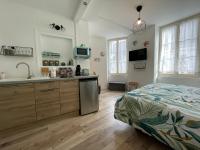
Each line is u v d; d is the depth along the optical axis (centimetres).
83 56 318
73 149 154
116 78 570
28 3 244
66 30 304
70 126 214
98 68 543
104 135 185
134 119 172
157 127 142
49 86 221
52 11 277
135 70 461
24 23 244
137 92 198
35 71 259
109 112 281
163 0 258
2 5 220
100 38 539
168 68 384
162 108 139
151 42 397
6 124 183
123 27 409
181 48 348
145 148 154
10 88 183
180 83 346
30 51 248
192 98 156
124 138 177
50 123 226
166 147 155
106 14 320
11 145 163
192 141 111
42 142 169
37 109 210
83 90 264
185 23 336
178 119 122
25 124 201
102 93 481
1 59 222
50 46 291
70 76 268
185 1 259
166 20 350
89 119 243
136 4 276
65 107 244
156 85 247
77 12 277
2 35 221
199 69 314
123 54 539
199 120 108
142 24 368
